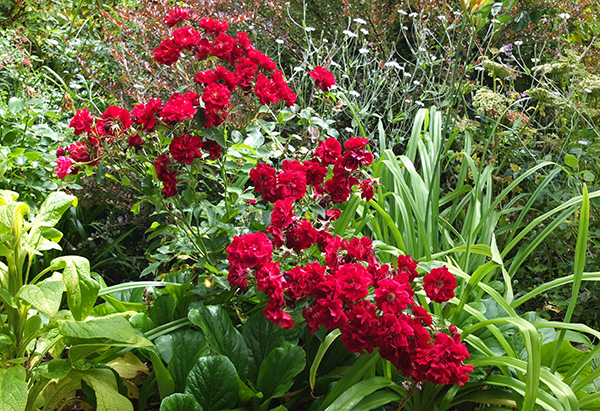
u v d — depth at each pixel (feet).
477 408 7.42
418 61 12.19
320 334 6.61
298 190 6.61
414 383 6.08
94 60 13.83
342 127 13.06
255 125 8.02
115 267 11.23
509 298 7.39
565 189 10.27
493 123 11.06
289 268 7.18
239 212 7.41
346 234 8.67
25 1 14.97
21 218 6.40
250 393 6.25
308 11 14.42
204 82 6.83
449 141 9.80
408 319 5.62
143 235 10.91
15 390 5.41
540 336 7.28
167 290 7.39
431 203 8.98
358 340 5.69
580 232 6.57
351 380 6.20
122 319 6.03
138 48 12.56
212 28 7.03
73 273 6.11
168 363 6.53
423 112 10.35
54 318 6.09
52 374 5.82
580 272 6.63
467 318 7.53
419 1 13.34
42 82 13.74
